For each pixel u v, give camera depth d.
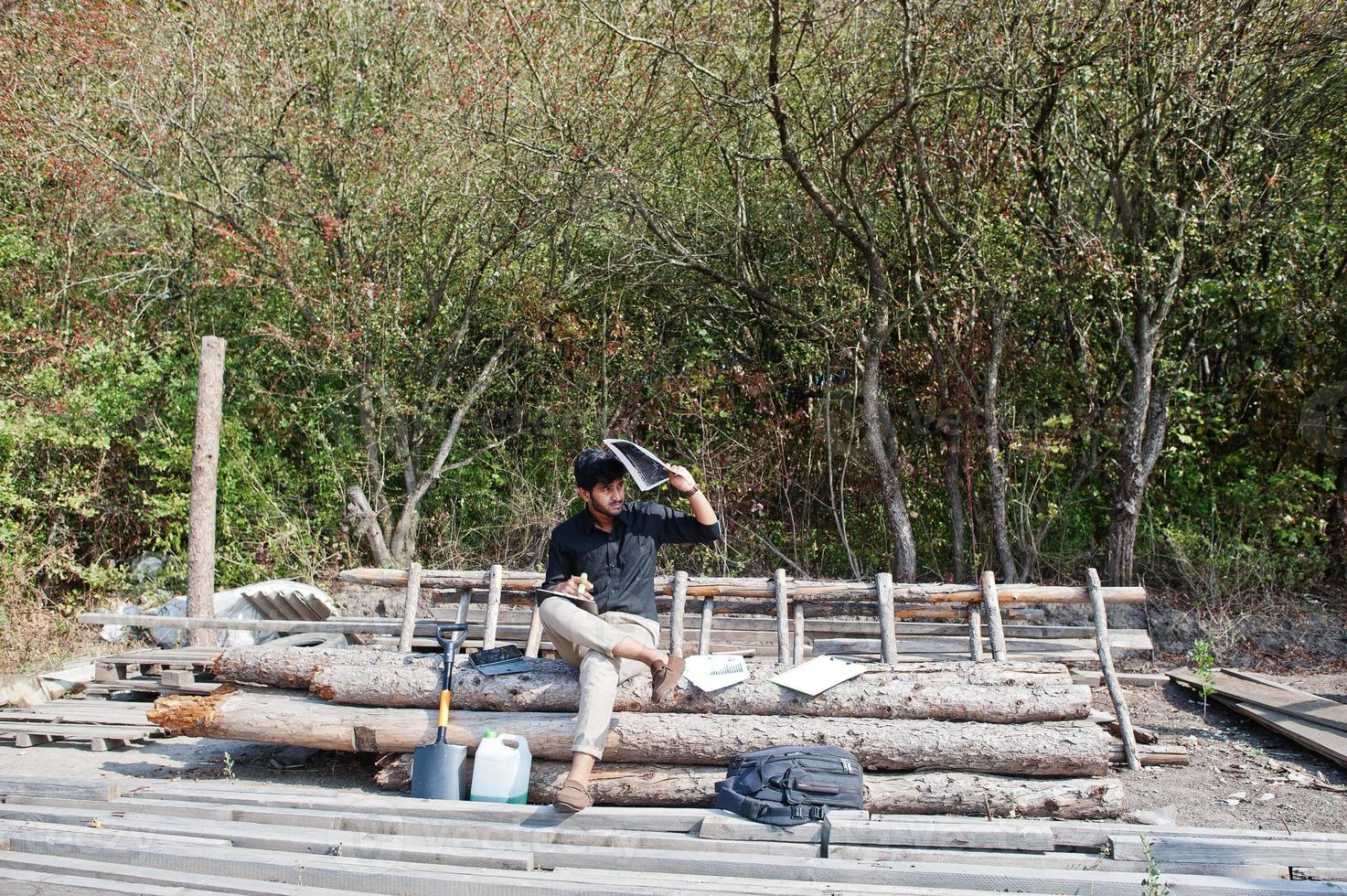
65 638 8.98
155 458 9.91
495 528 10.60
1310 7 8.18
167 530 10.10
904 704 4.97
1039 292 8.95
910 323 9.74
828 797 4.34
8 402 9.45
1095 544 9.62
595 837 4.24
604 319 10.51
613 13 9.66
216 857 4.07
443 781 4.83
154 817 4.60
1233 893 3.66
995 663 5.32
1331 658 8.09
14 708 6.95
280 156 10.12
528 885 3.75
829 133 8.89
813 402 10.15
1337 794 5.21
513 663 5.33
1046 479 9.78
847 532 10.28
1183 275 8.90
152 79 10.33
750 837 4.23
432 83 10.09
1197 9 7.96
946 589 6.32
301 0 10.11
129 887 3.83
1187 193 8.58
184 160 10.36
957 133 8.87
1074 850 4.20
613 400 10.73
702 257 10.27
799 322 9.81
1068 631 6.91
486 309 10.71
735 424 10.55
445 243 10.30
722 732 4.84
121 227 10.69
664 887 3.71
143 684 6.90
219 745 6.16
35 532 9.89
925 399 9.74
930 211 8.99
